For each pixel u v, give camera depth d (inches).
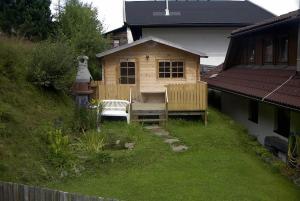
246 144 536.7
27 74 550.0
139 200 322.0
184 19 1136.8
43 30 916.6
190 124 594.9
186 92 597.9
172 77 715.4
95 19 1037.8
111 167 396.2
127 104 594.9
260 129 599.8
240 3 1321.4
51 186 341.7
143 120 593.9
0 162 341.4
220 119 652.1
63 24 971.3
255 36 697.0
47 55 561.0
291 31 553.3
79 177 368.2
